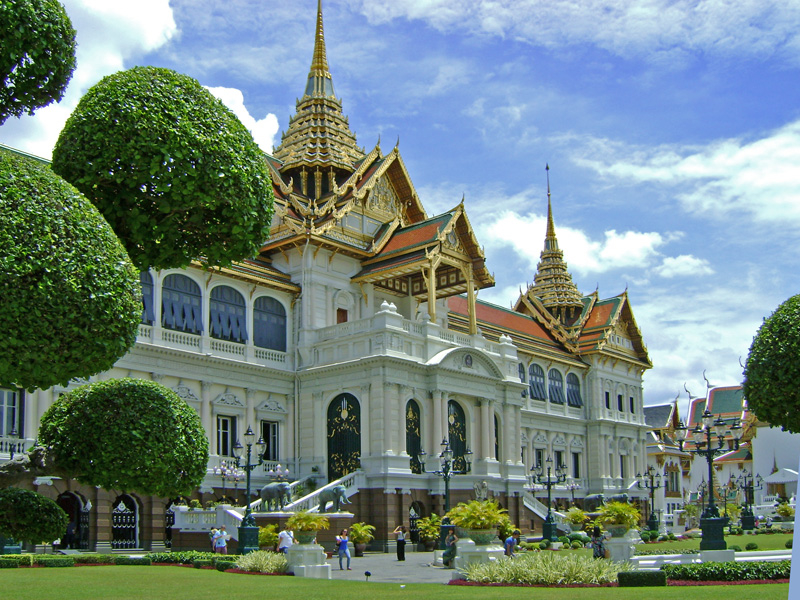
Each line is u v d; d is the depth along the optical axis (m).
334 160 62.00
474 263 59.72
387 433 50.22
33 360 14.88
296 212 58.56
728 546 44.16
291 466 53.75
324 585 26.98
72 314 15.08
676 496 110.00
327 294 56.88
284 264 57.53
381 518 49.00
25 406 41.09
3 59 16.92
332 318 56.94
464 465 55.91
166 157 19.28
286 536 37.91
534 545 49.62
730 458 123.44
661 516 89.88
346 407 52.41
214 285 51.69
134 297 16.56
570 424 80.75
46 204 15.36
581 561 28.38
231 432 51.50
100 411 19.59
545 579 27.31
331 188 61.25
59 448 19.23
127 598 21.75
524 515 59.31
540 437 76.56
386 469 49.44
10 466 18.59
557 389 80.75
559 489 76.94
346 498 45.47
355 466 51.28
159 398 20.61
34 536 17.81
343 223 59.31
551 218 95.94
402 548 42.06
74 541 44.16
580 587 26.53
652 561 36.28
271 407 53.50
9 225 14.76
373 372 51.22
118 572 32.22
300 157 61.81
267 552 34.38
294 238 55.66
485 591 24.64
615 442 85.06
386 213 63.12
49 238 15.05
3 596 22.09
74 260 15.28
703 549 35.84
